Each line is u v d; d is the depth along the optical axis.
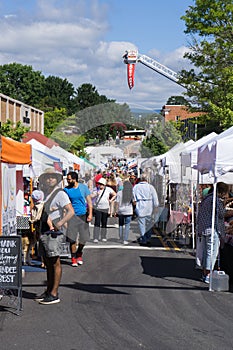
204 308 7.00
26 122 42.44
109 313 6.68
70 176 9.56
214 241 8.33
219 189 8.62
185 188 14.10
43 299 7.18
